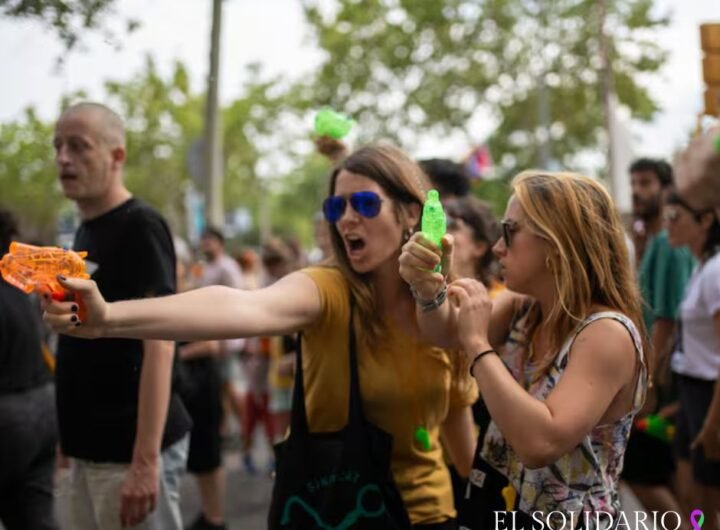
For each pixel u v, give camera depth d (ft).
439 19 51.67
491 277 12.19
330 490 7.56
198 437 16.35
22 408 11.42
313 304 7.73
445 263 7.40
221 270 27.25
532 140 54.08
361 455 7.61
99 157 9.70
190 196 46.03
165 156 59.72
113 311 6.17
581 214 7.13
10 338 11.37
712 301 12.91
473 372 6.97
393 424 8.04
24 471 11.63
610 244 7.26
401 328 8.10
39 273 5.88
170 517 10.21
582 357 6.81
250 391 25.31
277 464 7.88
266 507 20.47
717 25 8.94
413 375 8.01
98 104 9.94
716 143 6.38
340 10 52.54
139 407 9.46
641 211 16.85
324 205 8.27
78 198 9.74
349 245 8.07
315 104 54.95
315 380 7.95
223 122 63.93
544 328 7.43
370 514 7.53
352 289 8.01
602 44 32.42
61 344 9.88
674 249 14.84
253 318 7.02
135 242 9.61
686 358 13.65
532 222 7.19
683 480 13.83
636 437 14.01
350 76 53.36
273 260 28.84
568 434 6.53
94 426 9.68
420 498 8.16
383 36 52.80
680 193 6.79
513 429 6.60
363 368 7.91
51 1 8.74
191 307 6.64
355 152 8.39
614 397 6.91
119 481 9.70
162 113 55.01
